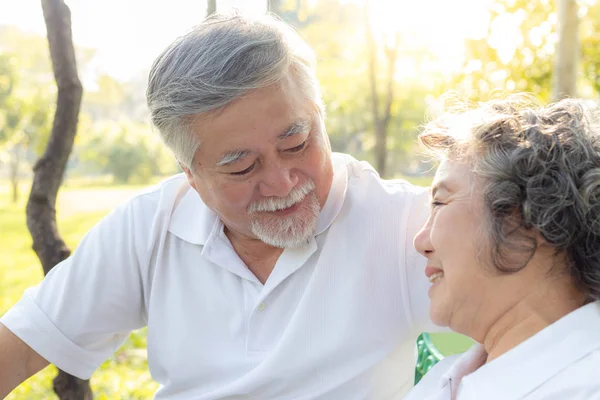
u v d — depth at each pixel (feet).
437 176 3.86
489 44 18.88
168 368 5.36
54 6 6.24
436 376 4.48
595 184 3.33
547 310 3.53
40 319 5.40
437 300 3.86
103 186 76.13
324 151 4.79
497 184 3.44
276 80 4.36
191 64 4.43
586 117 3.66
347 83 32.83
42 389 11.80
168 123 4.62
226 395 5.12
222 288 5.19
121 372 13.32
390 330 5.02
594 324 3.38
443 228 3.67
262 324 5.08
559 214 3.35
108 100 72.13
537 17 18.44
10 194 65.16
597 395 3.14
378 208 5.10
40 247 6.42
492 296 3.61
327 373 5.00
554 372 3.36
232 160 4.50
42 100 46.83
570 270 3.48
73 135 6.42
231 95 4.31
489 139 3.59
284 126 4.44
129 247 5.41
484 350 4.06
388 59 25.34
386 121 25.84
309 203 4.83
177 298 5.30
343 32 28.40
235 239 5.21
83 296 5.43
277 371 4.98
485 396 3.53
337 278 5.00
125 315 5.59
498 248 3.47
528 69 18.86
